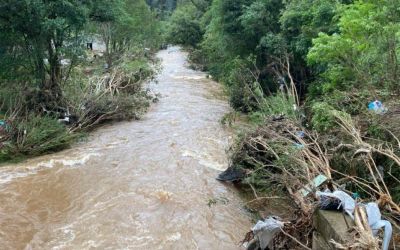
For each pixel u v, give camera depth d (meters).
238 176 9.41
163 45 51.69
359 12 10.35
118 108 14.76
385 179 6.46
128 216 7.76
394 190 6.20
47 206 8.16
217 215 7.87
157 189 8.94
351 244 4.62
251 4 17.62
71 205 8.21
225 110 17.22
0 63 13.38
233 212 8.02
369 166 6.03
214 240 7.01
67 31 13.77
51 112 13.25
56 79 14.01
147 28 34.16
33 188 8.95
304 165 7.00
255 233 6.14
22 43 13.45
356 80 9.02
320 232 5.70
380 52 9.09
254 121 13.03
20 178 9.45
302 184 6.82
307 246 5.88
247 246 6.28
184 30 43.94
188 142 12.34
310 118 9.69
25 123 11.10
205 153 11.31
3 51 13.40
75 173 9.84
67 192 8.80
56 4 12.50
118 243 6.86
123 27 27.50
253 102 14.84
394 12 9.83
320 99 10.50
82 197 8.56
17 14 12.17
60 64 14.48
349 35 10.06
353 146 6.69
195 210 8.03
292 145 8.02
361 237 4.65
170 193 8.74
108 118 14.79
